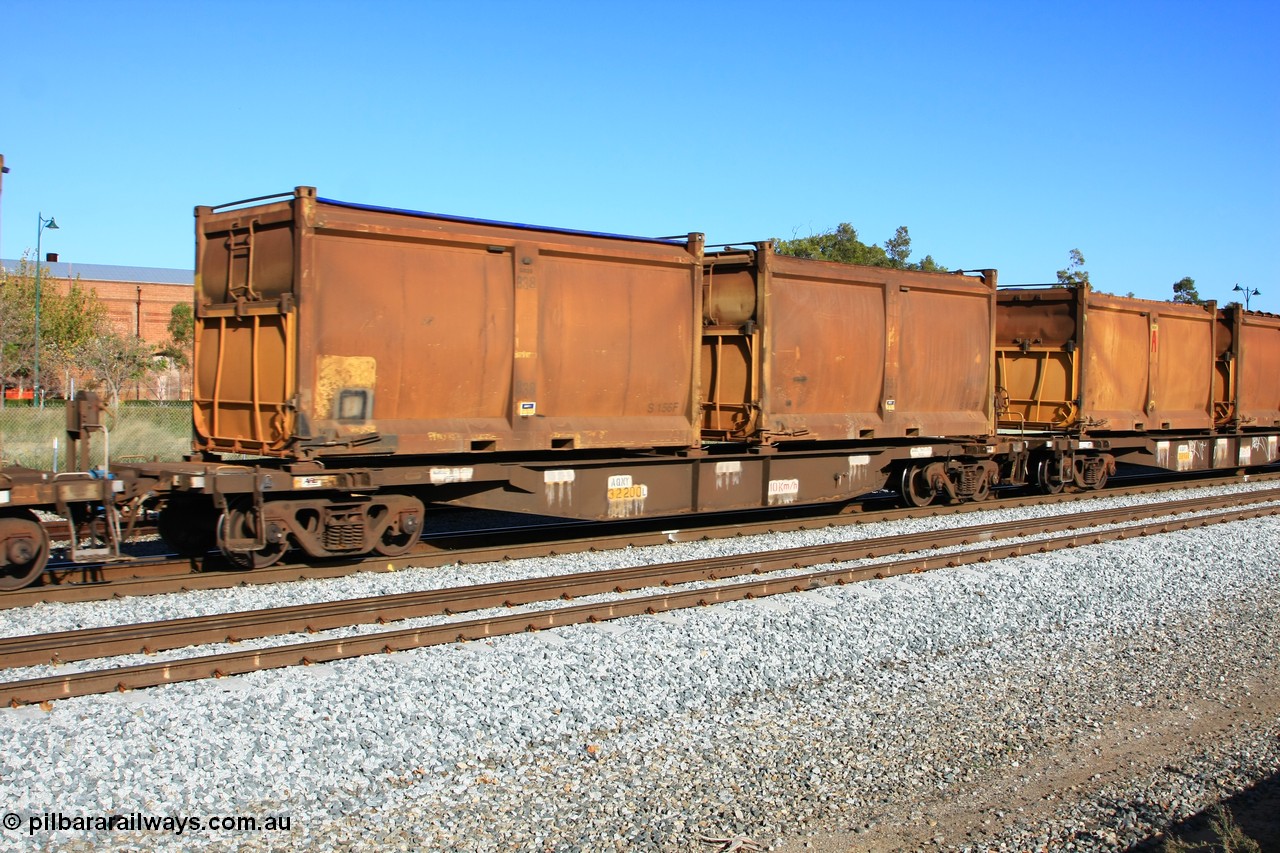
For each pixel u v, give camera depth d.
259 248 11.04
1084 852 5.64
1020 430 20.47
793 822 5.91
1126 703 8.18
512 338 11.99
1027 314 20.33
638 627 8.92
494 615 9.42
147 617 9.11
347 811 5.75
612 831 5.70
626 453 13.80
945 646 9.36
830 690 8.09
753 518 16.31
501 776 6.27
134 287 63.28
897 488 17.55
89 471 10.57
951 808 6.20
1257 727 7.75
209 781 5.84
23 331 41.53
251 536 10.68
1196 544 14.28
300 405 10.45
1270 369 25.50
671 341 13.62
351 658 7.75
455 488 12.13
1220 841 5.68
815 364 15.14
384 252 11.01
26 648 7.45
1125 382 20.80
